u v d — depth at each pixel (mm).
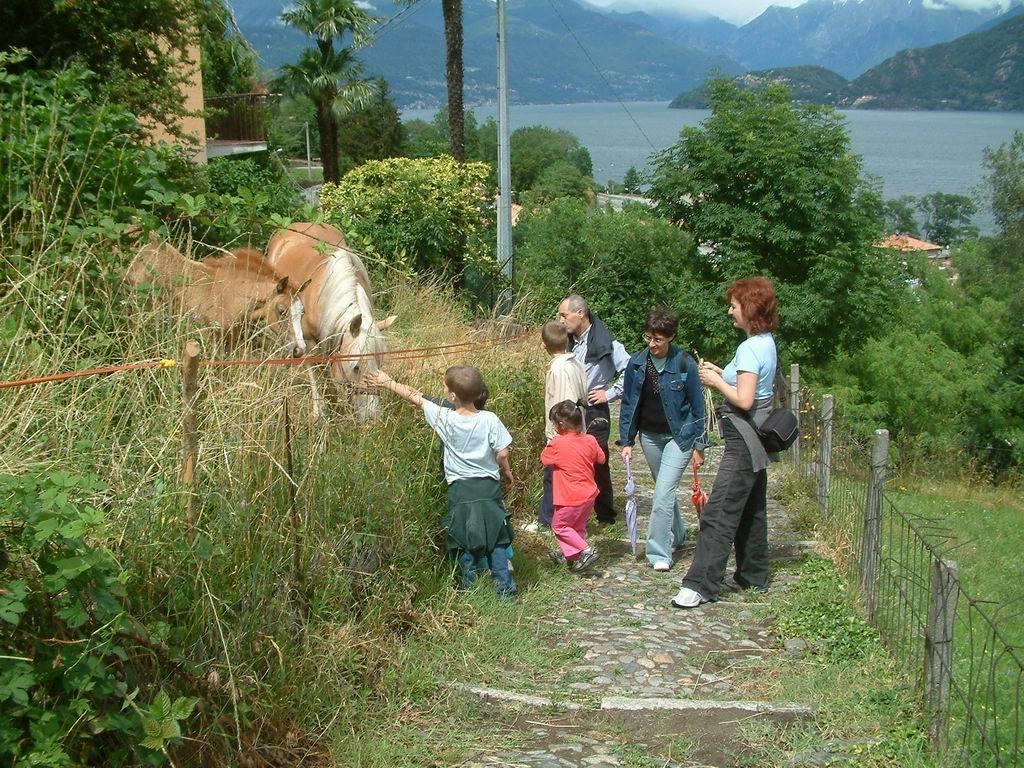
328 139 33344
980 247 40062
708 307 23844
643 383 6516
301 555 4176
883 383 29531
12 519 2795
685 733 4145
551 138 89250
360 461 4848
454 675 4621
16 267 4863
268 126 28484
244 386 4285
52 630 2895
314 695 3895
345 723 3936
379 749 3846
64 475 2879
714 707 4340
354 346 5570
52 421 3703
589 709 4348
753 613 5637
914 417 29859
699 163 23594
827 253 22672
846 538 6477
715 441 11711
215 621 3492
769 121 22953
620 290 27531
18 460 3332
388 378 5617
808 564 6441
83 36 11156
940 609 4078
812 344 24266
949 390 29375
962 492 18891
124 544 3342
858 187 23250
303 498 4246
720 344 24047
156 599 3381
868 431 27031
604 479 7570
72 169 5922
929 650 4160
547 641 5184
